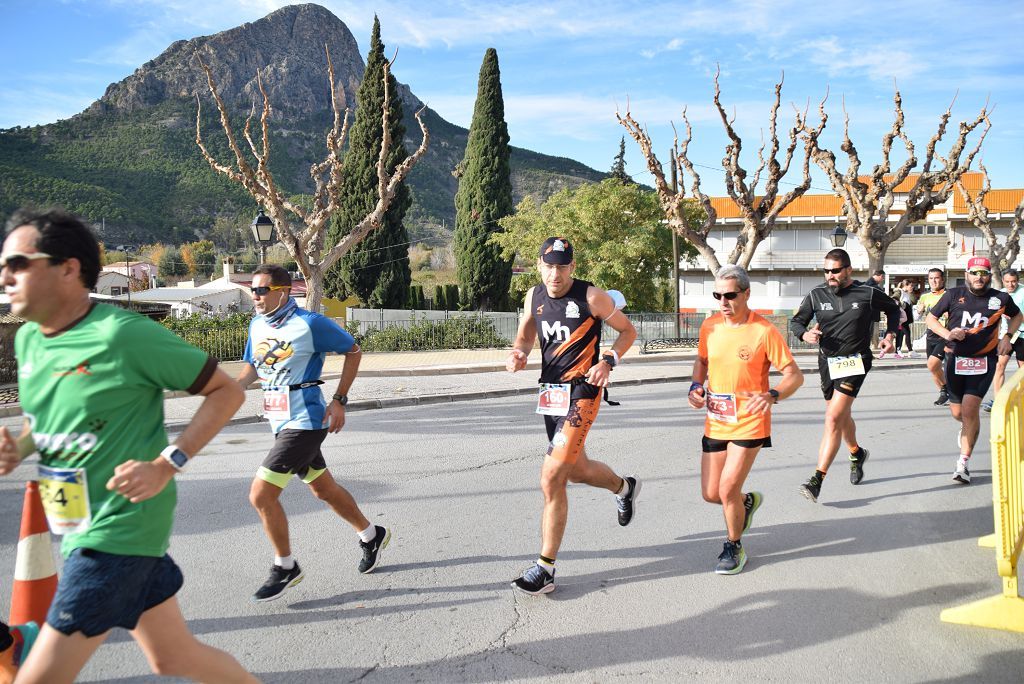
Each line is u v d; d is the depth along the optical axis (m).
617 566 4.78
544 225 34.12
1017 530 4.03
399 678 3.41
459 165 38.84
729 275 4.50
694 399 4.84
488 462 7.71
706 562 4.84
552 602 4.24
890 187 23.84
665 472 7.18
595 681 3.38
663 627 3.92
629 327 4.38
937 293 11.84
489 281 37.97
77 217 2.29
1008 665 3.51
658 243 33.62
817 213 50.16
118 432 2.30
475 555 5.00
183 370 2.33
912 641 3.75
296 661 3.57
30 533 3.41
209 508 6.14
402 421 10.27
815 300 6.17
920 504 6.12
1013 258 32.72
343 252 16.64
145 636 2.47
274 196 15.88
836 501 6.21
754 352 4.50
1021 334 8.95
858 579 4.55
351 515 4.58
